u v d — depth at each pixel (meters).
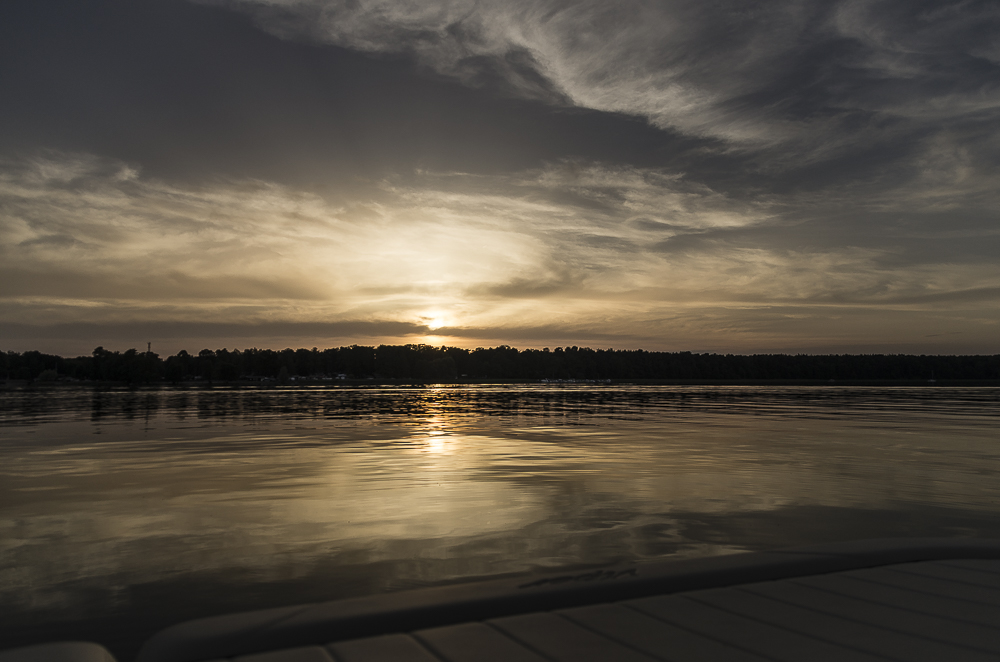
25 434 22.80
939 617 2.33
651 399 61.81
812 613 2.36
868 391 95.38
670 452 17.09
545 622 2.24
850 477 12.72
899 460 15.37
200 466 14.39
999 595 2.57
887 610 2.40
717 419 31.09
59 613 5.41
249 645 1.99
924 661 1.94
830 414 35.31
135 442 19.88
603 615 2.32
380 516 9.16
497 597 2.37
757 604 2.46
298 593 5.86
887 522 8.71
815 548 3.12
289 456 16.28
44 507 9.88
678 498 10.52
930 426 26.16
